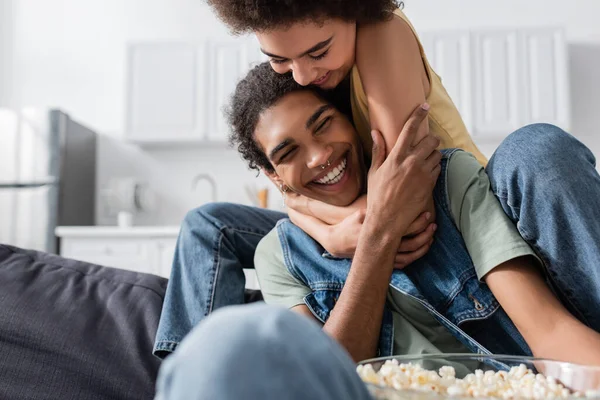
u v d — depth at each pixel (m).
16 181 4.11
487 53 4.19
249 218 1.47
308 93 1.15
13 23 5.00
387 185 1.06
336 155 1.15
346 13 1.08
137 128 4.46
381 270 1.04
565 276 0.97
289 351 0.30
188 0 4.86
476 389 0.56
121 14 4.91
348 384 0.33
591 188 0.97
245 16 1.04
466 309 1.08
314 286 1.21
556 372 0.62
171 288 1.29
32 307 1.12
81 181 4.47
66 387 1.03
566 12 4.50
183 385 0.29
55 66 4.95
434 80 1.38
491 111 4.16
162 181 4.73
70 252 3.98
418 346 1.07
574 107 4.43
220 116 4.41
